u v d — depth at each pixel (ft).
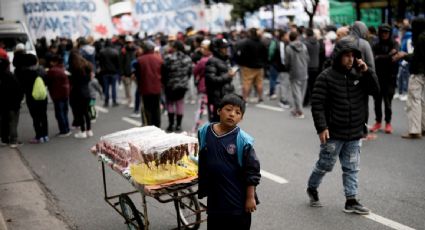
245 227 12.50
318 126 17.39
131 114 40.14
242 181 12.30
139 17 58.23
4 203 20.51
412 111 28.12
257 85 42.78
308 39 38.70
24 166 26.16
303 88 36.14
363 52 24.81
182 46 32.40
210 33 57.52
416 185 20.79
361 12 58.65
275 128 32.83
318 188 20.70
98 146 17.30
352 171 17.90
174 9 58.29
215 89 27.40
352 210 18.04
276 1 57.16
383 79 29.14
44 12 57.67
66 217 18.92
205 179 12.47
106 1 59.31
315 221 17.52
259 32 43.83
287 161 25.02
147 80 30.83
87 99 32.04
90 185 22.61
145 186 13.91
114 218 18.71
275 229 17.01
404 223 17.07
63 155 28.19
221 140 12.25
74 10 58.08
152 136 15.65
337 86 17.25
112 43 48.37
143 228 15.39
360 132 17.62
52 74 32.07
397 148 26.50
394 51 28.58
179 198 14.35
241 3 60.13
